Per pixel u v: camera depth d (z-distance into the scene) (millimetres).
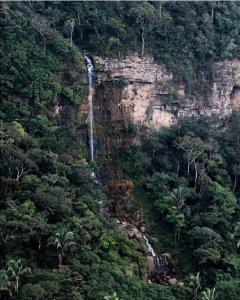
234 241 85375
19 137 82750
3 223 68000
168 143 101250
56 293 63281
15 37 96375
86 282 67062
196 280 75250
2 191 75188
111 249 76938
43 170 81750
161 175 94438
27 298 60906
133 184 96375
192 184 96625
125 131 102062
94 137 99438
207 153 99812
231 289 73750
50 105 93938
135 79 104250
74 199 79562
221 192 91438
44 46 98375
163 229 89688
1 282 61281
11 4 101875
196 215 88750
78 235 71812
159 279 81625
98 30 104500
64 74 98062
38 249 70750
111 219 86438
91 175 89750
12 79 91375
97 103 101625
